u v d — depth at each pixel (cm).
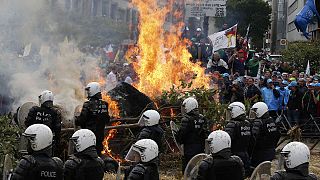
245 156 1247
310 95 2014
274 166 1476
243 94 1919
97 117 1315
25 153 827
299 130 1845
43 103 1235
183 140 1295
